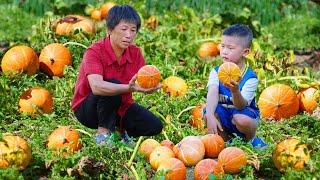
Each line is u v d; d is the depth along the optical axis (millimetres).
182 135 7730
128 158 6980
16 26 13125
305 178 6520
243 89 7332
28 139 7617
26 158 6652
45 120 8109
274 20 14172
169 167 6488
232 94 7145
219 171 6547
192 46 10984
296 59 11750
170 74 9836
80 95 7332
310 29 13523
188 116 8461
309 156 6762
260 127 8219
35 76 9398
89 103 7188
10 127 8023
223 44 7391
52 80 9633
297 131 8211
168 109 8523
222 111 7469
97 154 6766
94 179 6613
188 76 10023
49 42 10539
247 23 12375
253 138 7477
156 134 7434
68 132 7070
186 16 12523
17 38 12234
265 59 10406
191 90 9234
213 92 7422
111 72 7266
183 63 10648
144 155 6973
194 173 6625
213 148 7070
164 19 12758
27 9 14008
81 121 7422
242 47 7344
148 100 8719
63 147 6883
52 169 6617
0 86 8672
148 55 10594
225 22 12406
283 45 12500
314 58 11617
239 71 7008
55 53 9820
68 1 13859
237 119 7312
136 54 7398
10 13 13820
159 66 10094
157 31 11602
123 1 13859
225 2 14273
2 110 8477
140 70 6812
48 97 8547
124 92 6883
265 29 12859
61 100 8789
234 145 7129
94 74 7062
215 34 12078
